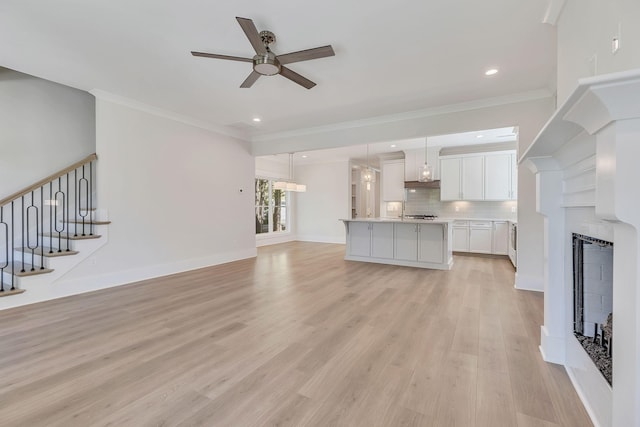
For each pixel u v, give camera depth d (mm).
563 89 2203
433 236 5383
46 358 2195
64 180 4438
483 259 6344
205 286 4176
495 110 4168
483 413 1614
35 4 2250
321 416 1597
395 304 3406
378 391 1814
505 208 7059
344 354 2264
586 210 1742
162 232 4797
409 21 2475
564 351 2094
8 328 2725
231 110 4738
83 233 4051
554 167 2043
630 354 1037
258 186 8820
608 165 1018
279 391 1813
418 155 7660
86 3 2244
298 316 3035
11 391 1799
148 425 1528
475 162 6988
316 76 3494
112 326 2781
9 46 2871
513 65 3225
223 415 1603
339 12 2359
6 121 3916
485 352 2293
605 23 1441
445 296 3709
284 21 2469
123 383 1888
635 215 957
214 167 5660
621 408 1104
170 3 2246
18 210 3996
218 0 2211
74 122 4574
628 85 839
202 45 2850
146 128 4547
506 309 3242
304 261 6117
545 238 2182
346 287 4121
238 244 6234
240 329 2715
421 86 3770
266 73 2830
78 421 1550
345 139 5398
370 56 3035
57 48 2900
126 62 3186
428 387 1853
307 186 9820
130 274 4367
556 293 2119
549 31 2592
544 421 1551
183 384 1879
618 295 1119
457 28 2568
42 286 3510
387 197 8258
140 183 4484
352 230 6215
